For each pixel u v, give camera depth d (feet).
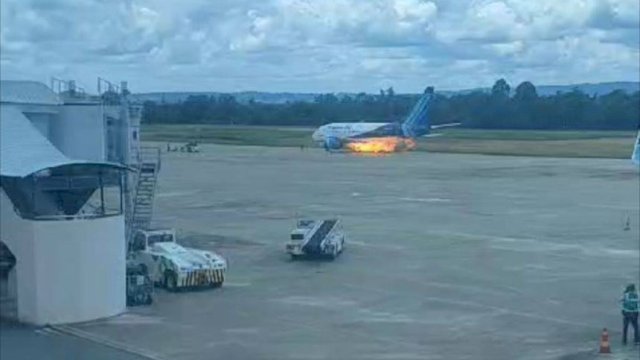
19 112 138.72
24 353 101.50
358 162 486.38
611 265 166.40
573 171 419.95
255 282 146.82
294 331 112.57
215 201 282.77
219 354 101.35
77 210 125.59
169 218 237.04
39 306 116.06
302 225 185.26
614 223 230.48
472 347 104.73
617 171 421.18
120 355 100.73
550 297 135.64
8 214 118.62
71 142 146.61
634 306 106.63
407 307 127.75
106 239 119.03
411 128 603.67
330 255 169.58
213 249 183.52
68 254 116.37
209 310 124.98
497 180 368.27
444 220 235.20
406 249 184.65
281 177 379.35
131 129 156.56
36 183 119.96
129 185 151.12
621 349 104.17
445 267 162.81
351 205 272.10
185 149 595.88
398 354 101.24
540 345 105.81
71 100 155.33
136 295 128.06
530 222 231.91
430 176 387.55
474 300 133.08
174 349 103.50
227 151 591.78
